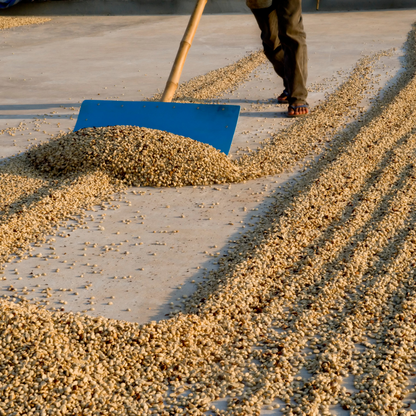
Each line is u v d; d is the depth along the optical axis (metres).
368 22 9.13
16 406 1.42
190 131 3.27
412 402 1.44
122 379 1.56
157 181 2.92
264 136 3.70
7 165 3.15
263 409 1.44
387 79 5.12
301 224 2.42
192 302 1.90
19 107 4.52
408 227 2.38
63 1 11.46
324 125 3.86
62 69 6.04
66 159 3.06
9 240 2.31
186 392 1.51
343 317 1.80
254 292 1.95
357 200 2.67
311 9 11.28
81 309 1.87
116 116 3.42
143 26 9.46
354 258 2.12
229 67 5.90
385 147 3.34
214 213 2.59
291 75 3.98
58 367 1.54
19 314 1.72
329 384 1.51
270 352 1.65
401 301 1.87
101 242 2.33
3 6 11.12
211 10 11.33
